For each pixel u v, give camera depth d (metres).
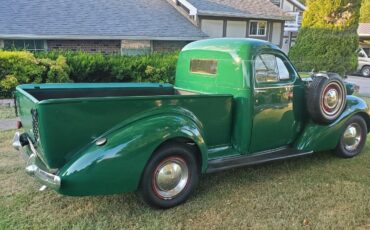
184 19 17.45
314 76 4.83
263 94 4.29
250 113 4.20
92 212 3.53
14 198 3.74
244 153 4.36
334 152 5.32
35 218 3.37
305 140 4.79
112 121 3.31
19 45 12.40
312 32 14.21
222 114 4.16
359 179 4.50
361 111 5.27
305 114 4.82
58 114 3.01
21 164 4.68
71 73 9.78
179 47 16.36
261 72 4.27
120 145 3.24
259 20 20.16
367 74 20.58
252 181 4.37
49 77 9.16
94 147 3.20
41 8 13.87
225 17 18.48
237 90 4.22
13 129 6.33
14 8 13.25
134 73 10.46
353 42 13.80
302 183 4.33
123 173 3.28
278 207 3.72
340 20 13.66
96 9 15.29
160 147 3.51
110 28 14.22
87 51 13.85
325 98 4.71
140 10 16.69
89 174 3.13
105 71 10.17
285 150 4.72
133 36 14.29
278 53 4.43
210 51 4.57
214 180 4.37
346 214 3.59
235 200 3.86
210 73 4.59
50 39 12.73
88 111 3.15
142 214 3.52
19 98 3.93
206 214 3.56
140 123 3.40
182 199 3.73
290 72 4.59
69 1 15.04
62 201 3.72
